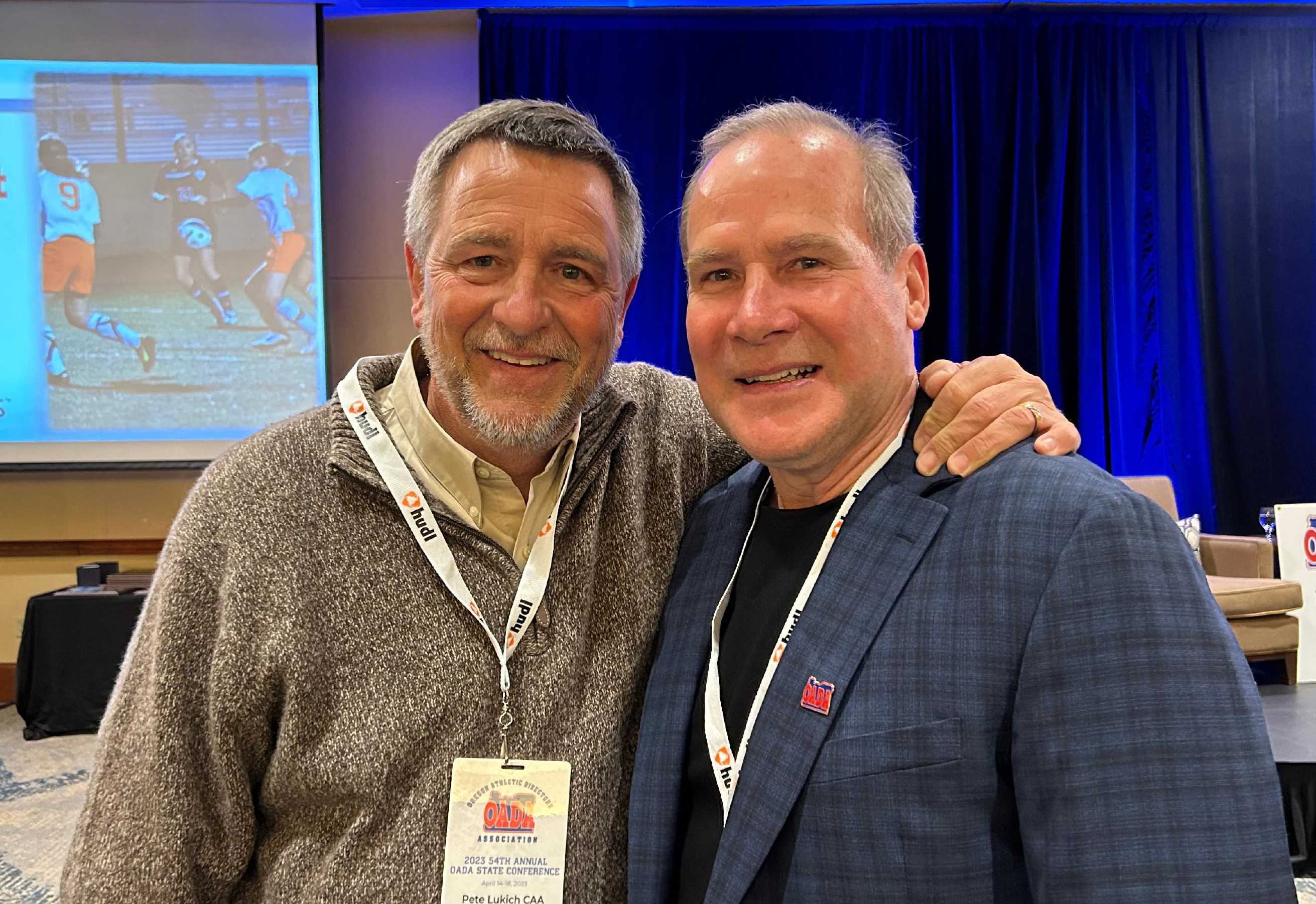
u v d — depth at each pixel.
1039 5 4.86
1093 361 4.94
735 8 4.84
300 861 1.05
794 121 1.05
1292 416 5.02
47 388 4.41
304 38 4.48
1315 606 3.49
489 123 1.16
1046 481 0.90
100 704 3.80
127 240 4.44
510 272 1.15
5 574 4.52
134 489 4.57
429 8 4.67
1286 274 5.01
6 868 2.49
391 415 1.24
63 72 4.38
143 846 1.02
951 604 0.88
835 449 1.04
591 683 1.15
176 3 4.43
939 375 1.09
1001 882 0.82
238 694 1.04
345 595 1.09
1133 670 0.76
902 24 4.90
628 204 1.25
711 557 1.20
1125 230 4.95
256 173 4.49
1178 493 5.00
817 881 0.86
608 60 4.85
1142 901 0.71
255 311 4.51
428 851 1.04
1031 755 0.80
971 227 5.00
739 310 1.02
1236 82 4.98
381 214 4.74
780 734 0.92
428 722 1.06
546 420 1.16
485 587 1.13
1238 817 0.72
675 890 1.03
